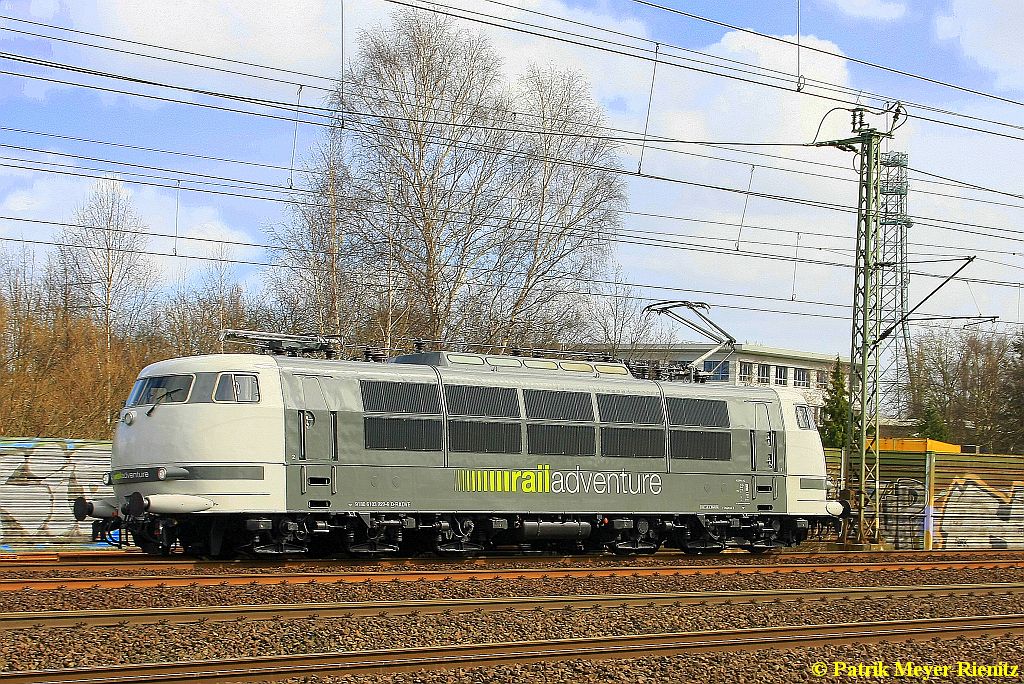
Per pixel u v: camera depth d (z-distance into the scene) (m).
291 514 22.73
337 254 36.12
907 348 81.06
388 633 13.98
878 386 33.53
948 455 37.72
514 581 20.19
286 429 22.55
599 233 37.50
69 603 16.03
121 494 22.75
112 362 38.47
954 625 15.77
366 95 36.03
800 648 13.86
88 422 35.59
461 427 24.69
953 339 79.50
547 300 37.09
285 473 22.45
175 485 21.86
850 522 34.09
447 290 36.09
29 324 37.31
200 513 21.86
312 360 23.48
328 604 16.06
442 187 36.09
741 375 80.44
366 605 15.88
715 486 28.31
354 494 23.20
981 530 38.50
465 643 13.73
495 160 36.50
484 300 36.50
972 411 75.75
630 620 15.63
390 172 35.88
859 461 33.53
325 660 11.98
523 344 36.44
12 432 33.50
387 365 24.33
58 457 27.62
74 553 25.73
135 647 12.54
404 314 35.75
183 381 22.44
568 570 21.94
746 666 12.70
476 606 16.45
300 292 38.09
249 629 13.83
